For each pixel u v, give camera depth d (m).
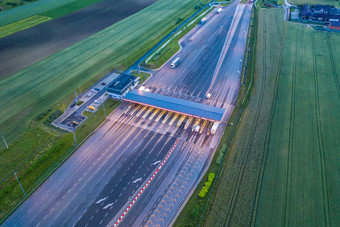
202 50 157.25
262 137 95.81
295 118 104.75
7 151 88.62
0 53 145.00
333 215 70.75
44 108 108.88
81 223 69.56
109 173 83.00
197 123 102.75
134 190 77.94
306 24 190.62
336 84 125.44
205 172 83.44
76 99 113.06
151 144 93.50
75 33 170.12
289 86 124.19
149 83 126.88
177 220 70.25
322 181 79.88
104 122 103.31
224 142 93.75
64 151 90.31
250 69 137.12
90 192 77.38
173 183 80.06
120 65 140.00
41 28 174.50
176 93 119.75
